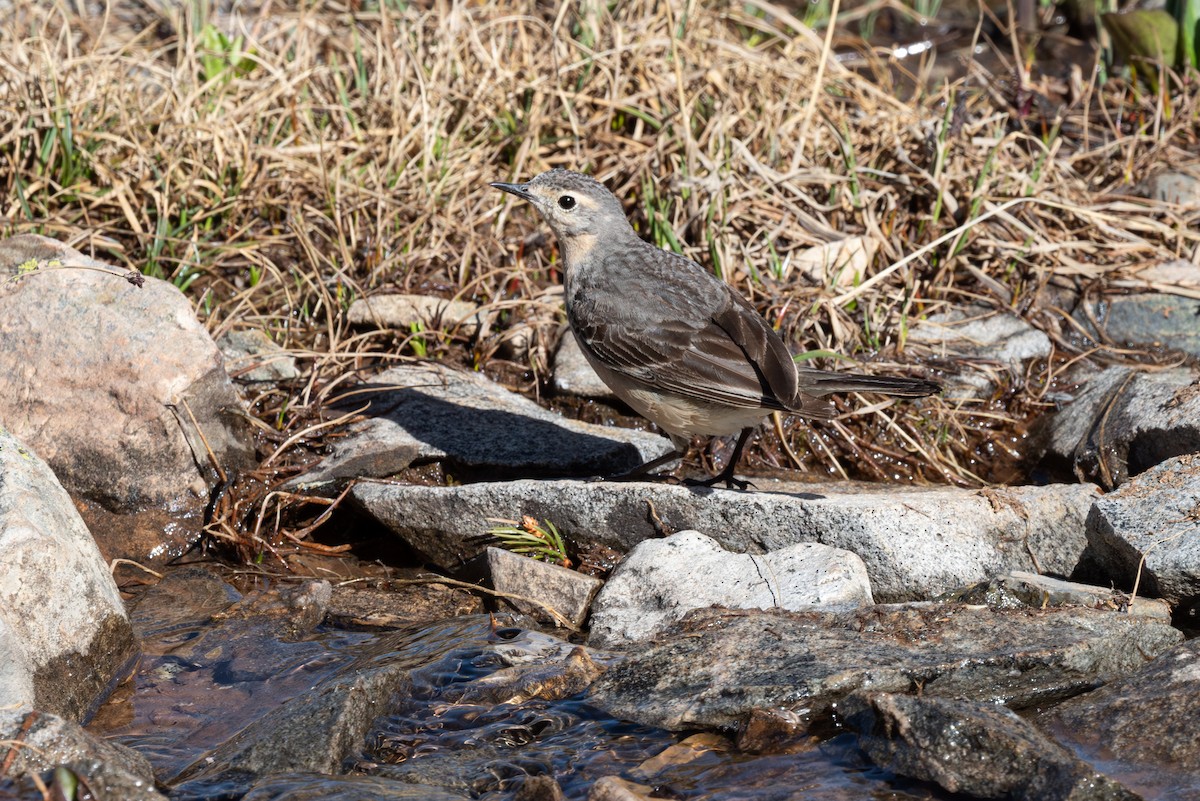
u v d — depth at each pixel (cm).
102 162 1420
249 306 1318
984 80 1792
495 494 1041
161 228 1348
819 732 793
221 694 866
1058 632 843
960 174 1477
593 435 1188
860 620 870
